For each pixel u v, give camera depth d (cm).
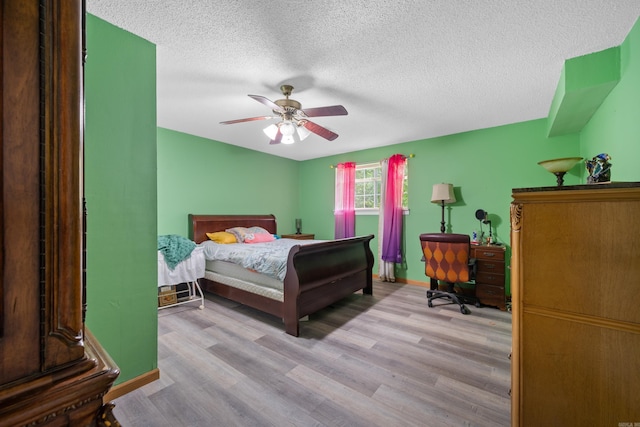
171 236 329
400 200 441
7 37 45
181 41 184
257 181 504
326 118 337
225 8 155
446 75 232
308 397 165
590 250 95
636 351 89
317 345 231
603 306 93
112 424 54
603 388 94
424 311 314
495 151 371
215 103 291
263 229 467
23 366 46
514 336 109
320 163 557
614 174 208
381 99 280
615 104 204
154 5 151
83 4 60
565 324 99
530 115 329
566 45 191
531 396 105
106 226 162
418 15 161
